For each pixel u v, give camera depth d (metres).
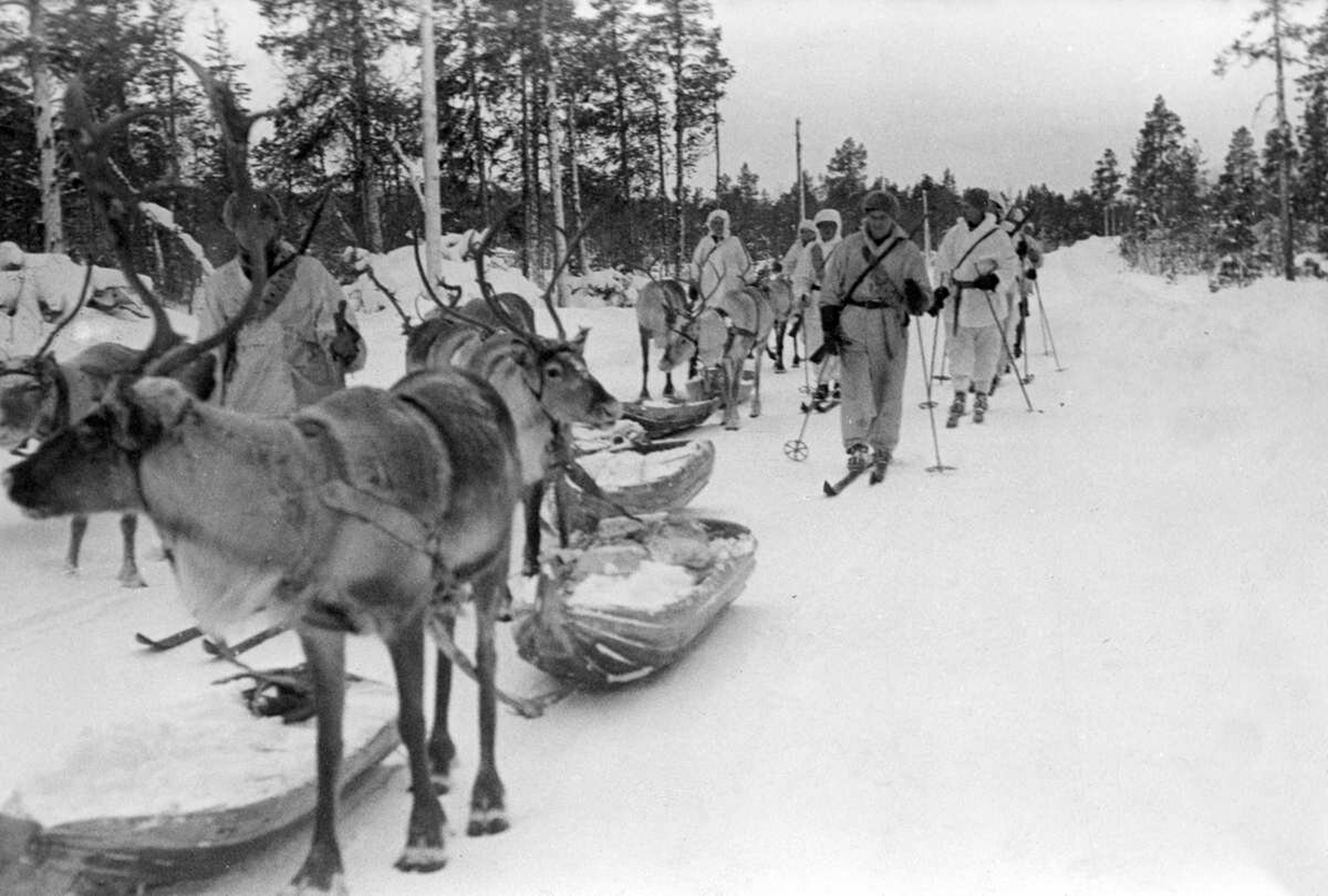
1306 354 17.47
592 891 4.14
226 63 25.59
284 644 6.77
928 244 16.88
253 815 4.07
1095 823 4.39
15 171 26.47
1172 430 12.31
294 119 26.83
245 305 4.26
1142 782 4.66
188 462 3.75
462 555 4.49
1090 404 14.55
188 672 6.32
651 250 43.00
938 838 4.36
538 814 4.73
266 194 7.06
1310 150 44.62
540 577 5.85
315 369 7.35
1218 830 4.29
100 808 3.94
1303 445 10.97
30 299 17.41
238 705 4.97
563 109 38.41
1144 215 50.72
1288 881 3.96
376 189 31.81
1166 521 8.59
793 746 5.18
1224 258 38.47
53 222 22.22
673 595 5.99
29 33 21.53
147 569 8.51
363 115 28.61
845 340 10.66
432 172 24.70
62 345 16.83
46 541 9.18
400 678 4.28
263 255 4.26
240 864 4.34
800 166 39.41
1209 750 4.89
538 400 7.36
